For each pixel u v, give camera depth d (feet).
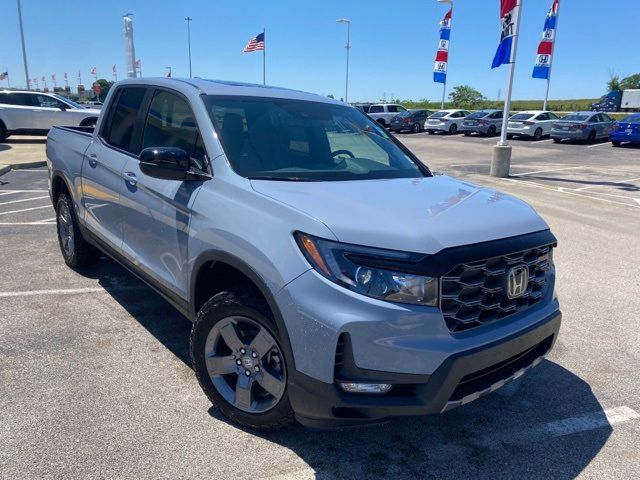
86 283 17.04
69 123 65.87
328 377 7.99
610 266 21.34
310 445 9.68
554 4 69.10
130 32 68.13
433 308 7.99
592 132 89.86
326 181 10.52
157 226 11.53
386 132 14.52
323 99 14.29
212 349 10.00
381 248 7.98
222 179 10.16
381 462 9.36
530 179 48.06
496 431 10.41
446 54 93.30
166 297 11.73
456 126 115.24
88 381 11.37
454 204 9.75
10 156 49.44
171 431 9.82
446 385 8.06
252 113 11.87
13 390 10.89
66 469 8.70
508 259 8.93
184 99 11.96
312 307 7.98
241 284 9.68
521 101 262.88
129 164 12.96
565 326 15.57
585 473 9.29
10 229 23.49
